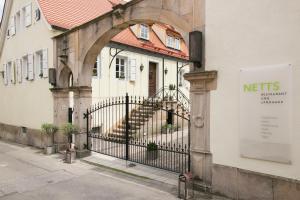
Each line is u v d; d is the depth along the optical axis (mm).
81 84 8602
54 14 11016
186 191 5188
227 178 5086
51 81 9648
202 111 5457
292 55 4262
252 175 4754
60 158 8797
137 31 15125
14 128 13047
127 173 6957
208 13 5340
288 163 4320
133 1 6691
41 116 10734
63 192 5719
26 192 5727
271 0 4484
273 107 4465
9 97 13719
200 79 5426
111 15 7375
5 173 7145
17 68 12766
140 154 8875
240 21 4879
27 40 11844
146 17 6473
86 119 8867
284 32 4344
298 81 4199
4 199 5344
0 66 14898
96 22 7895
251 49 4742
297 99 4211
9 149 10789
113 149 9750
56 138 9742
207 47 5355
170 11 5996
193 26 5582
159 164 7586
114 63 13461
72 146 8672
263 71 4574
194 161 5598
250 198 4781
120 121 13148
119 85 13672
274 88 4449
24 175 6938
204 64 5410
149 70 16031
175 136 12438
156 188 5883
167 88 16531
